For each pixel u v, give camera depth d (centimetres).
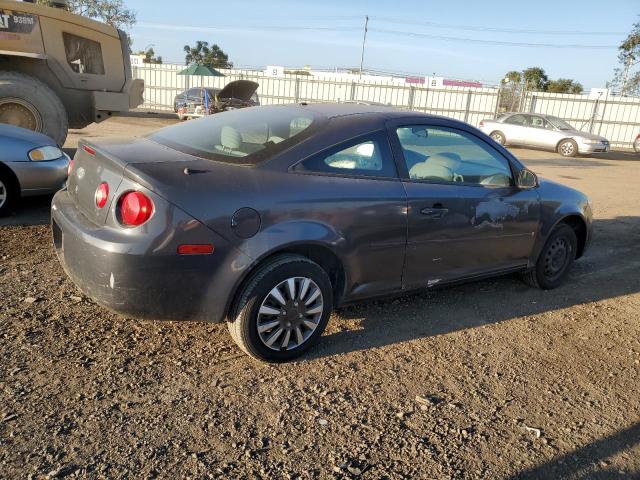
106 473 240
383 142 376
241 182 314
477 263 436
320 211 335
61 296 409
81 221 320
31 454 246
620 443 293
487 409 314
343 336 388
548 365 373
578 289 532
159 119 2239
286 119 377
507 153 455
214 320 319
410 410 306
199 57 6612
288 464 256
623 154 2339
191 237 297
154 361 334
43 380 303
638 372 372
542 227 481
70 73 970
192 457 255
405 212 373
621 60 3419
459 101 2758
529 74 5375
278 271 323
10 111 855
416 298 472
